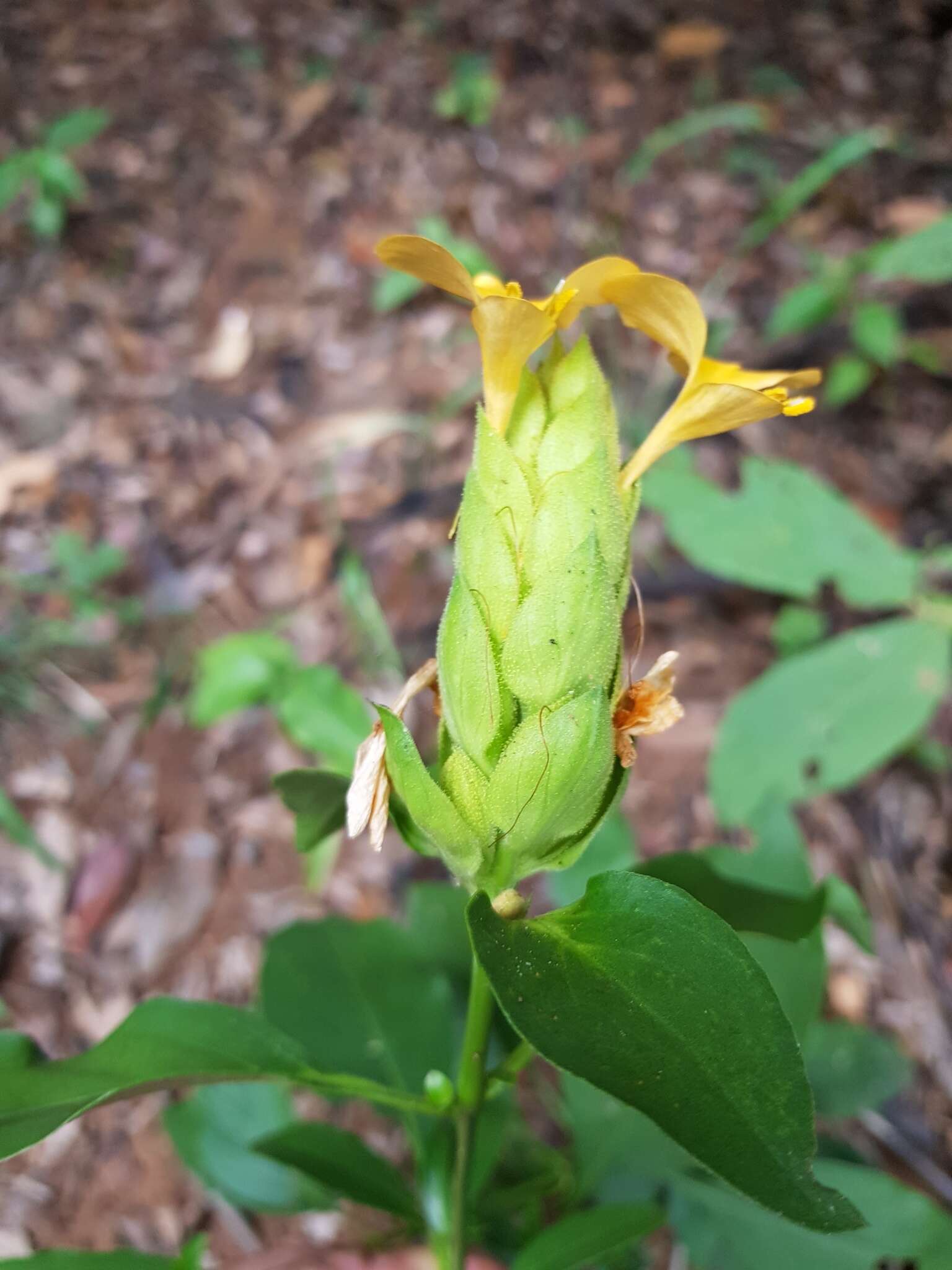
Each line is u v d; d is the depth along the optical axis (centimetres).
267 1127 24
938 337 54
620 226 62
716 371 13
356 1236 28
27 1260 17
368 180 65
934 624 30
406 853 37
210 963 35
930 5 81
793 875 22
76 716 41
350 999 22
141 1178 30
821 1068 24
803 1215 10
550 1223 25
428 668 14
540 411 12
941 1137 30
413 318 56
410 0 82
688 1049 11
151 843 37
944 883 36
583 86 73
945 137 69
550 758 12
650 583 45
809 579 31
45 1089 13
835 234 62
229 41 77
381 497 49
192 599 46
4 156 67
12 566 46
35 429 52
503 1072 15
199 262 61
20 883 36
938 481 48
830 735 30
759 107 71
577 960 12
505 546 12
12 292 58
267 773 40
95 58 75
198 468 51
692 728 40
